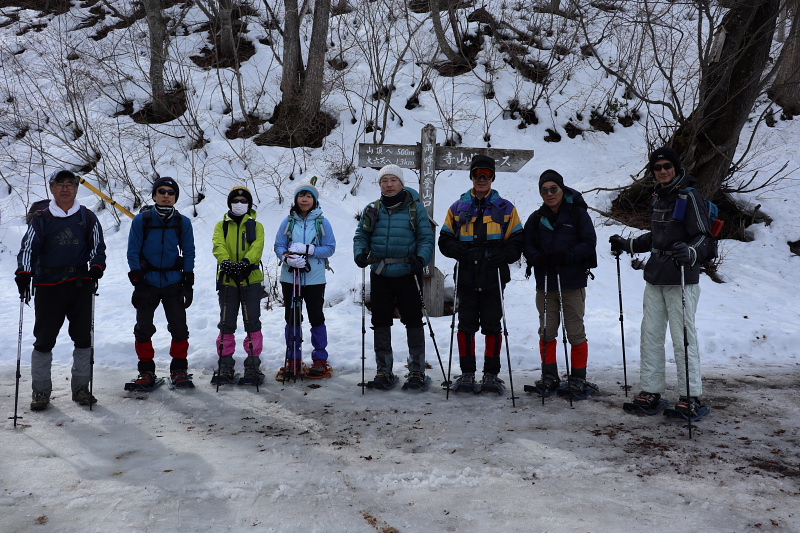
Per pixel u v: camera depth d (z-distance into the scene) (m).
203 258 8.22
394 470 3.19
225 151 10.42
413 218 4.79
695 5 8.82
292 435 3.75
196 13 14.07
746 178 9.52
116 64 11.62
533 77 12.26
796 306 7.11
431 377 5.18
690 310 4.06
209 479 3.07
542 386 4.50
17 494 2.90
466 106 11.39
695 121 8.59
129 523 2.61
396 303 5.00
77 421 4.02
